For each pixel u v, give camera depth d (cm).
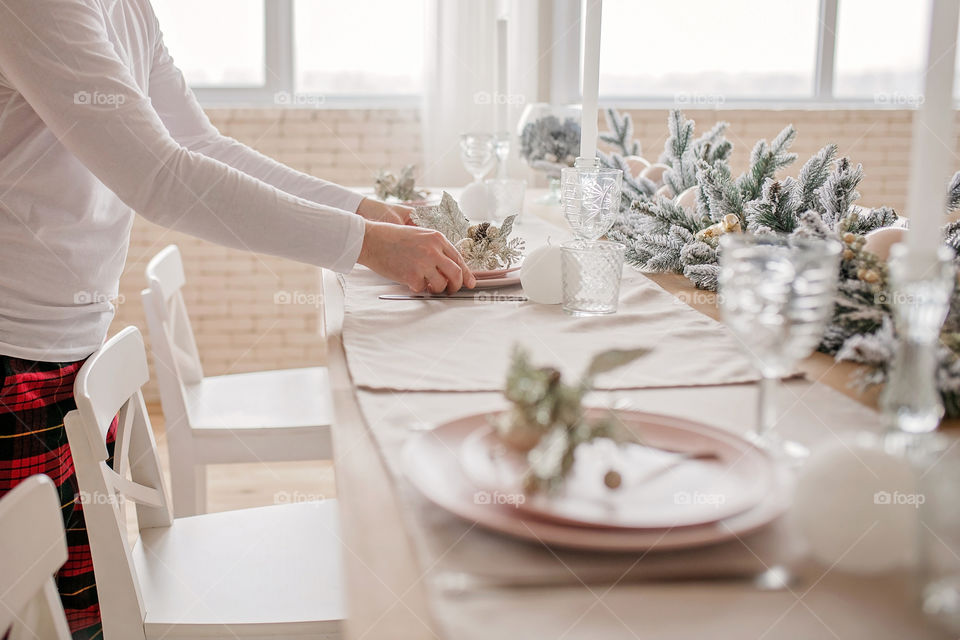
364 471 63
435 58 303
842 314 84
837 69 330
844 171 113
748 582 49
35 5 100
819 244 66
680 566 50
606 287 105
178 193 104
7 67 102
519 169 301
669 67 325
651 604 47
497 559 51
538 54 296
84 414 95
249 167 147
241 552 116
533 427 58
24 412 116
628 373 83
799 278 62
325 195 143
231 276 321
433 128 308
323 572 111
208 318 324
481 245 126
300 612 102
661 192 153
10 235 114
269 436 162
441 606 47
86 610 126
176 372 160
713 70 327
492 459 60
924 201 57
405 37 321
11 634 73
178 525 123
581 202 121
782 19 325
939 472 56
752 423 70
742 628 45
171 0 314
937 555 51
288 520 124
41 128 112
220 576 110
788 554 52
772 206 114
